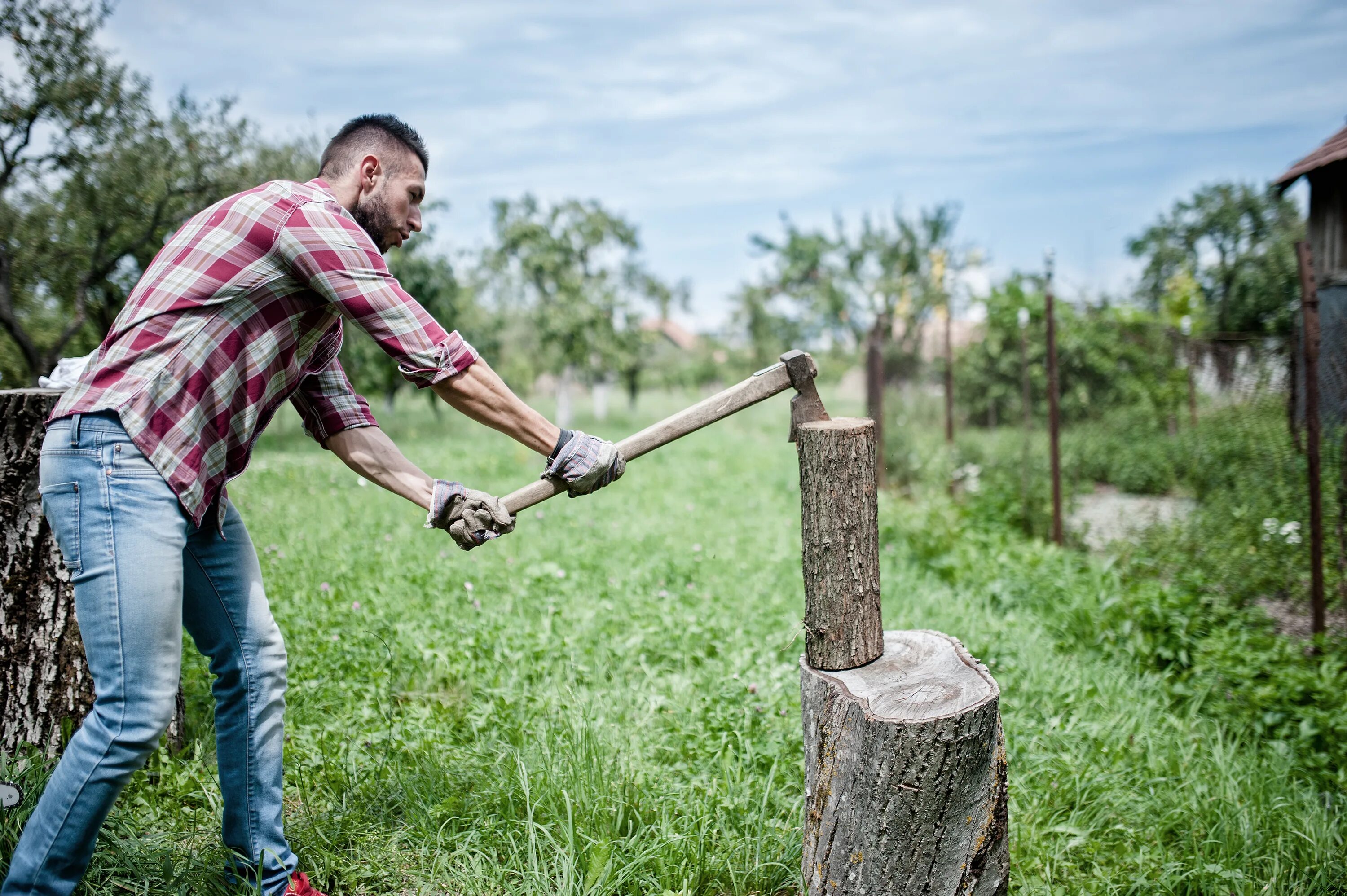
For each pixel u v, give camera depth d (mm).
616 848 2480
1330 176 9688
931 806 2027
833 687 2174
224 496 2193
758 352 34031
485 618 4336
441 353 2135
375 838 2576
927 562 5957
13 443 2730
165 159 10289
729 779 2818
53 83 9336
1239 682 3939
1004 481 8625
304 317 2160
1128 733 3396
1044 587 5309
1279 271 21094
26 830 1991
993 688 2127
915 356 18234
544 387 37500
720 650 3988
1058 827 2766
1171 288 21359
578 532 6625
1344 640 4477
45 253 10477
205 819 2611
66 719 2834
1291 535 5527
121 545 1941
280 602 4418
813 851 2223
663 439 2314
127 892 2297
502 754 2932
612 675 3740
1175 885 2617
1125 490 9953
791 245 33844
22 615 2773
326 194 2139
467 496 2365
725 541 6371
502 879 2418
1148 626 4527
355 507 7547
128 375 1959
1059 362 12125
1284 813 2971
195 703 3342
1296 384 7098
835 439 2186
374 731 3156
